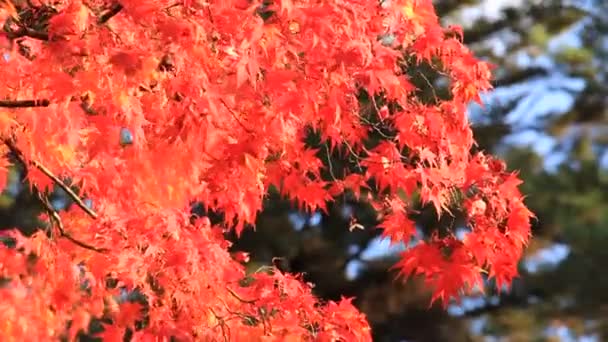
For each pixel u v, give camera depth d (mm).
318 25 4875
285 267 13117
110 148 4980
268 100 5422
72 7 4688
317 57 5176
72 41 4672
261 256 13797
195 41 4711
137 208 5621
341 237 14078
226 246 6223
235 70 4953
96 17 4758
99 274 5766
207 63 4852
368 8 5371
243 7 4840
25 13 5031
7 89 5211
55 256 5770
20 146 5707
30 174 5891
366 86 5484
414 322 14398
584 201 13508
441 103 5953
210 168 5531
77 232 6012
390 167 5914
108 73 4777
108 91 4875
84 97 5191
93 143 4977
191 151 5309
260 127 5418
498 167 5859
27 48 5418
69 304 5770
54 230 5859
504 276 5680
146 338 5461
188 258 5281
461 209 5812
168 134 4926
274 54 5035
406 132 5910
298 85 5316
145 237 5391
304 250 14047
